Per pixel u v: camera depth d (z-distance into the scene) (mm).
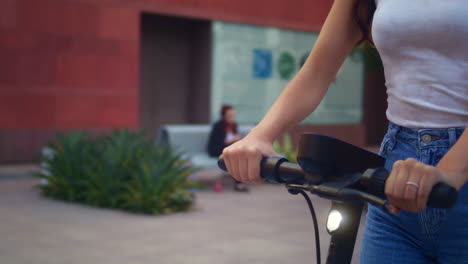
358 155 1256
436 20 1484
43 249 5570
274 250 5594
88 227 6613
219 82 16406
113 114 14477
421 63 1539
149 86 16281
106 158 8141
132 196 7703
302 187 1267
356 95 19547
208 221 7012
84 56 14055
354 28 1744
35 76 13422
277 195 9172
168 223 6871
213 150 10156
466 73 1495
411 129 1577
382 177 1136
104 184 8008
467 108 1496
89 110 14141
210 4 16094
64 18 13766
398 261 1576
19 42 13219
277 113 1620
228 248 5660
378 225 1629
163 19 16328
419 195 1062
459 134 1499
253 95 17078
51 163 8781
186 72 16875
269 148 1462
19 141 13195
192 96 16859
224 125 10266
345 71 19203
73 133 9273
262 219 7168
